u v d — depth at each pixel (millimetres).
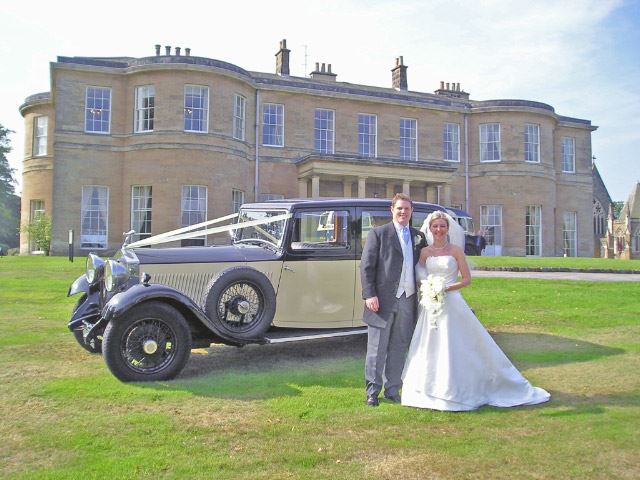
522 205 30703
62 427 4215
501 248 30609
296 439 4008
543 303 10836
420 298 5086
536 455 3725
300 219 6695
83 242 23453
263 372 6062
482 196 30969
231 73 24078
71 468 3492
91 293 6699
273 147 26609
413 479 3387
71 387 5242
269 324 6105
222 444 3902
